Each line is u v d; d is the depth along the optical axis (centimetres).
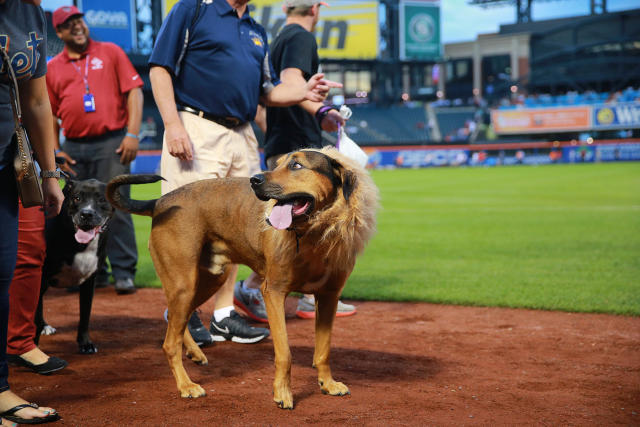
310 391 346
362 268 825
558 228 1265
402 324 521
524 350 438
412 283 707
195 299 393
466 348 443
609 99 5184
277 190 296
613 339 468
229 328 454
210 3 436
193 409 315
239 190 357
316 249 314
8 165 292
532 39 6359
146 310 570
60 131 730
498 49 6519
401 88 6325
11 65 281
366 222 315
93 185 426
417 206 1839
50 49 761
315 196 304
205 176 438
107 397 333
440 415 307
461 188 2592
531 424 296
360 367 394
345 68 5194
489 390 348
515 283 699
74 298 629
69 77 624
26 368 386
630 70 5594
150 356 417
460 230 1260
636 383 362
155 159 3581
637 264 829
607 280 712
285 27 525
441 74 6738
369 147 4938
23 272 361
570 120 5038
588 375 378
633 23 5691
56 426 293
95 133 634
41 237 364
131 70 645
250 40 452
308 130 528
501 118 5250
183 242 351
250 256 351
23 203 295
